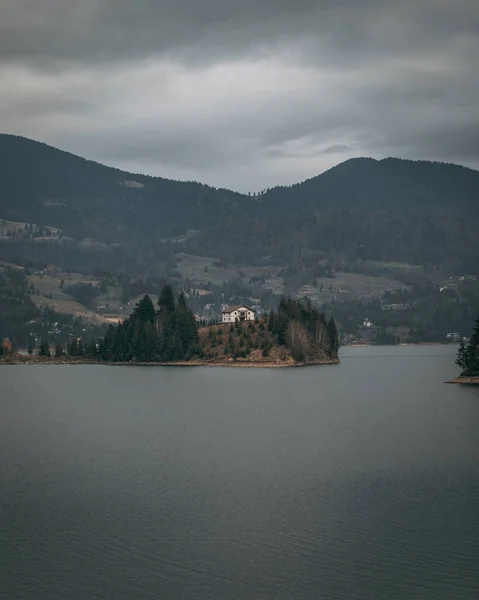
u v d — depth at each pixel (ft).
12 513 297.94
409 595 226.38
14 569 245.45
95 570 244.22
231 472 362.33
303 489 329.52
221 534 272.92
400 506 303.48
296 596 226.79
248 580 236.84
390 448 422.82
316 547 260.62
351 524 281.95
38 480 347.97
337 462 384.27
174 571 243.40
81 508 303.27
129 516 293.43
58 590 231.09
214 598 225.97
